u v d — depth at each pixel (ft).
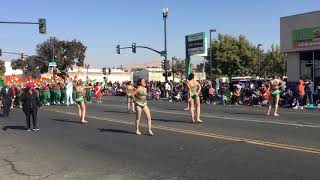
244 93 104.73
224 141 42.86
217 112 78.07
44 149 42.70
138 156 37.22
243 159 34.24
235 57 237.86
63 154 39.63
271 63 262.88
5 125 66.23
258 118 65.05
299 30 108.47
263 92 98.32
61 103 118.52
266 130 50.39
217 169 31.27
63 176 31.01
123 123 62.54
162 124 59.16
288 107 90.48
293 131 49.14
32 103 58.23
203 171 30.83
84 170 32.68
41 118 75.66
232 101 105.40
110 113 81.76
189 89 60.75
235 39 244.42
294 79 110.83
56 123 66.59
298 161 32.89
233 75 241.76
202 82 116.57
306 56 108.17
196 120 61.87
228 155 36.04
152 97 144.15
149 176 30.09
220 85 117.70
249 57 241.96
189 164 33.24
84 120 66.95
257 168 31.12
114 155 38.11
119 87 188.03
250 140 42.88
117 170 32.22
